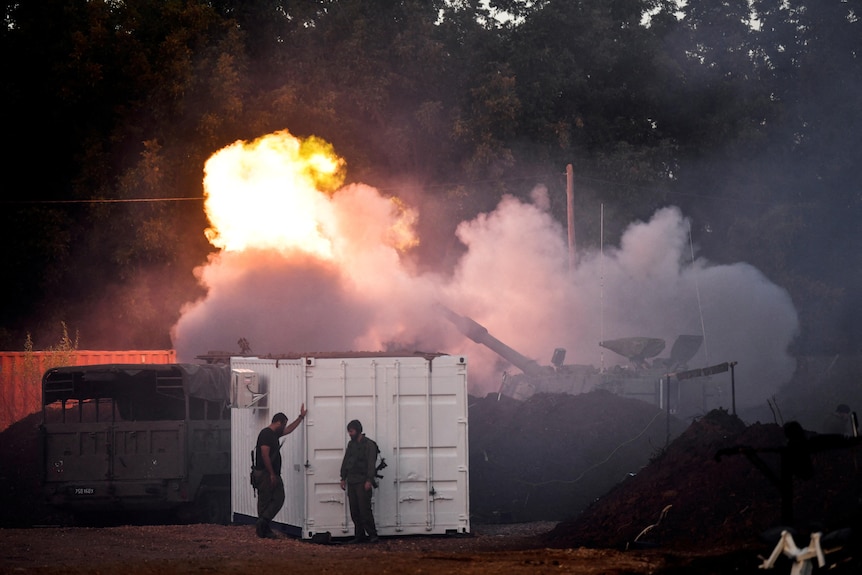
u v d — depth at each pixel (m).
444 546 59.22
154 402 84.12
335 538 61.84
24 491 85.56
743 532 50.84
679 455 62.00
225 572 45.41
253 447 69.81
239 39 167.50
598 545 55.81
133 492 73.50
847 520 37.69
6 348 154.88
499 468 82.81
